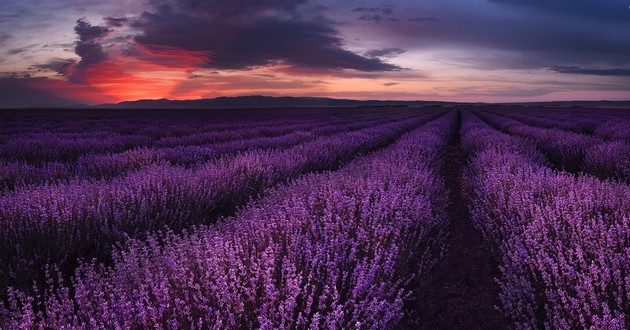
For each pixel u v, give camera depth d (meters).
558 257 2.99
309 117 38.03
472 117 41.16
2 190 5.62
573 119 25.17
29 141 10.80
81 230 3.82
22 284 3.03
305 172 7.85
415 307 3.36
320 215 3.93
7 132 16.28
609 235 3.07
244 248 2.99
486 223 4.59
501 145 10.45
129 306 2.09
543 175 5.49
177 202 4.78
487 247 4.58
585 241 3.13
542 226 3.56
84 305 2.17
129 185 4.97
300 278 2.44
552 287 2.96
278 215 3.57
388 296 2.81
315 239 3.28
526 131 16.50
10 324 2.04
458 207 6.66
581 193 4.39
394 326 2.83
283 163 7.32
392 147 11.50
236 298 2.24
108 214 4.21
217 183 5.54
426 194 5.38
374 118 35.59
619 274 2.54
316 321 2.06
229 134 15.63
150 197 4.64
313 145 10.27
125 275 2.52
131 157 8.01
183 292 2.31
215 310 2.16
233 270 2.39
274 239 3.23
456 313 3.26
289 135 14.65
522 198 4.38
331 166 8.95
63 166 7.39
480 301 3.44
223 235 3.19
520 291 2.98
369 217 3.72
